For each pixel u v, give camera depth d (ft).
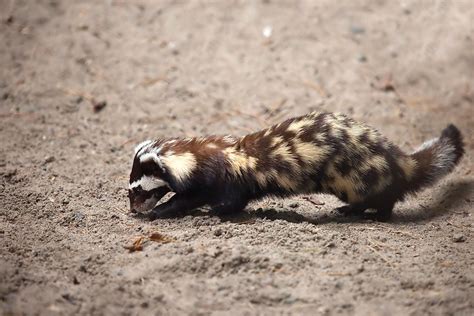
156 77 58.54
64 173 45.14
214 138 38.27
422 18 64.34
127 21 64.08
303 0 65.82
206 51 61.31
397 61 60.54
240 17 64.80
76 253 33.45
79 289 29.94
